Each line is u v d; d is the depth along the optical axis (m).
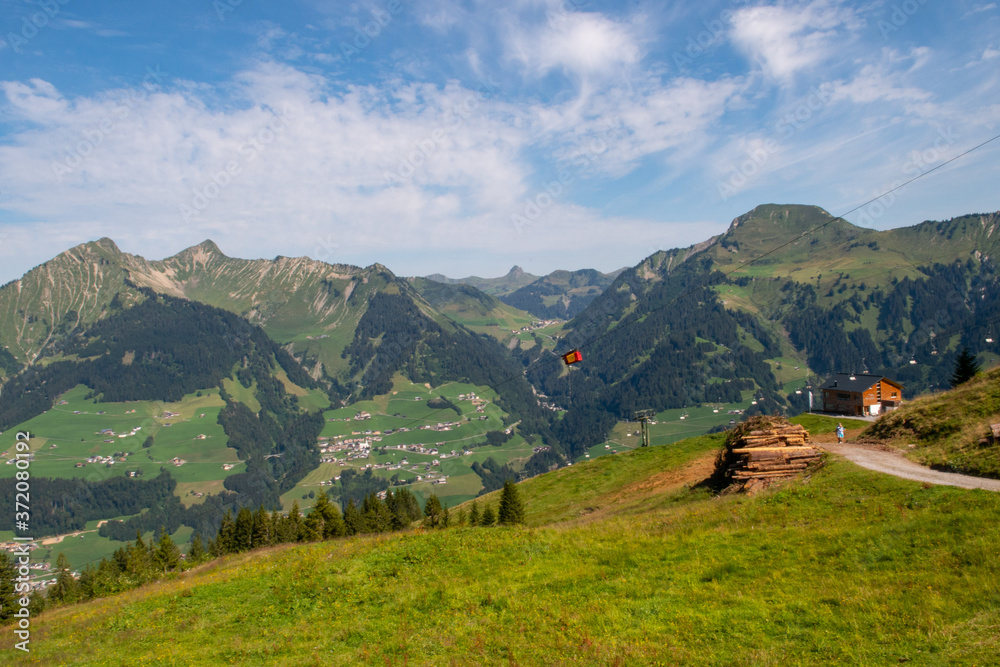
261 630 22.22
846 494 27.45
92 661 21.08
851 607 16.27
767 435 38.44
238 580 29.17
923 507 22.80
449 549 28.75
